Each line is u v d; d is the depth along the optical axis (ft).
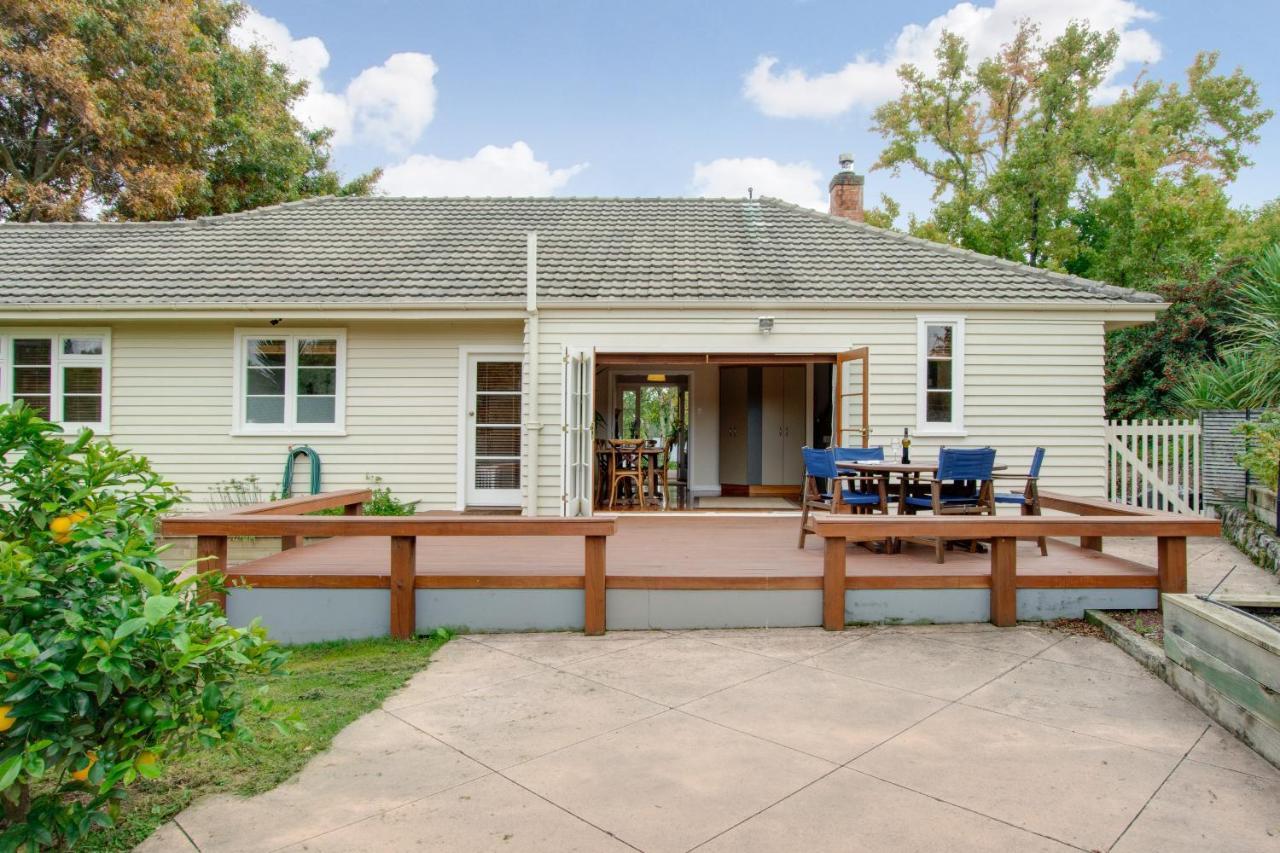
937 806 9.91
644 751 11.73
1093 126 74.54
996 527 18.72
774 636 18.25
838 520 18.63
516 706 13.79
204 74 64.28
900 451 33.50
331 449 35.06
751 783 10.61
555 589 18.99
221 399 34.94
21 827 7.45
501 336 35.01
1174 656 14.44
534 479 33.50
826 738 12.14
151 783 10.68
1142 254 66.59
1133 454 33.78
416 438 35.09
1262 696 11.50
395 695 14.47
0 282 34.83
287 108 81.10
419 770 11.16
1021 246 73.26
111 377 34.96
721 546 24.79
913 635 18.17
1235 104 90.79
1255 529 26.35
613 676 15.40
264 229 41.01
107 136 57.26
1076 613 19.26
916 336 33.53
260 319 33.88
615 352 33.60
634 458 41.06
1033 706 13.50
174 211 62.95
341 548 24.38
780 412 46.57
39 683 7.11
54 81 52.85
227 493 34.81
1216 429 32.17
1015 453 33.53
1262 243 66.74
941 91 88.74
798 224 42.06
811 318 33.50
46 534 8.30
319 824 9.60
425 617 19.03
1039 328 33.53
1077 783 10.55
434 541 26.05
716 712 13.33
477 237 40.01
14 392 35.17
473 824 9.57
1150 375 46.68
